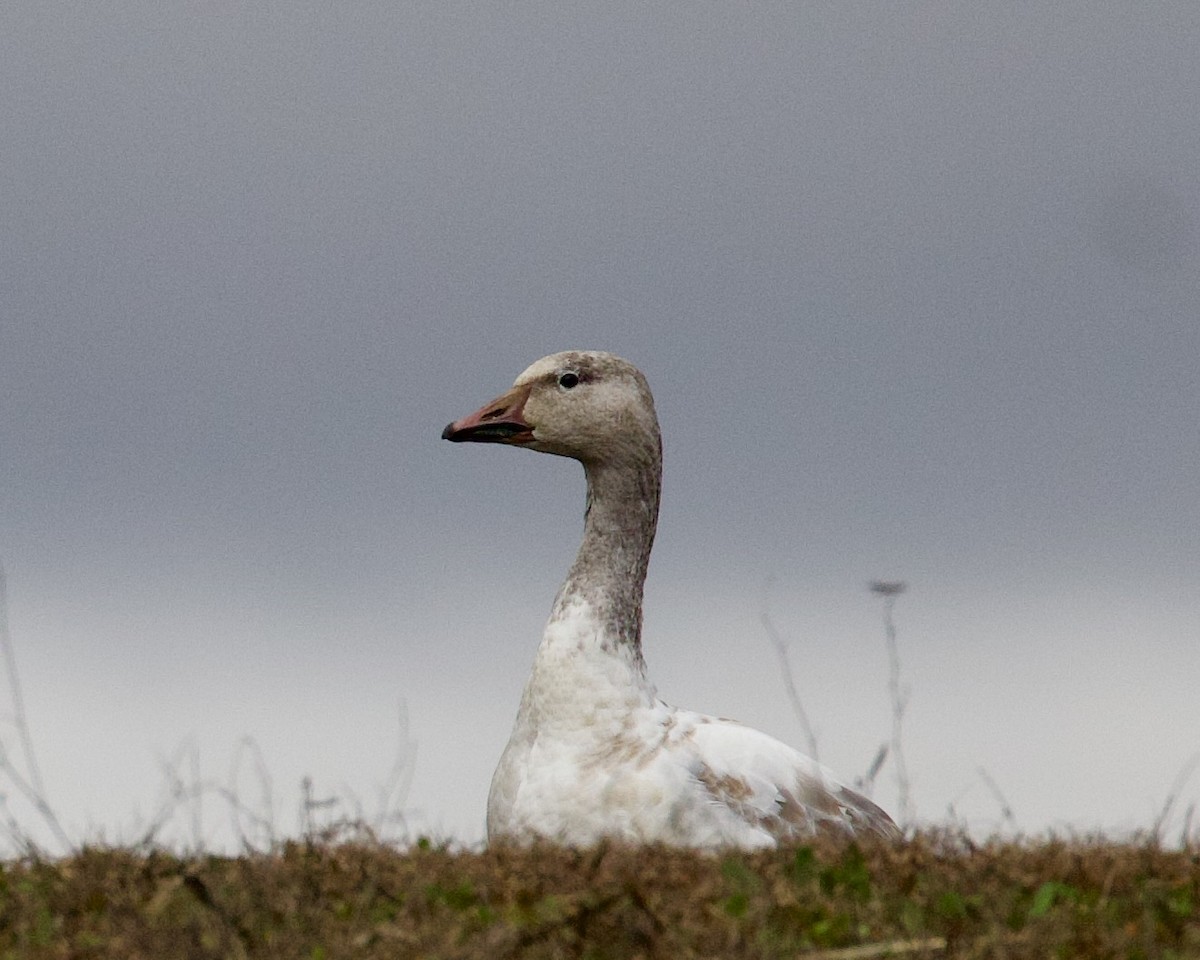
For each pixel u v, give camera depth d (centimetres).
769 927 1195
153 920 1193
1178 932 1193
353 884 1316
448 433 1816
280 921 1207
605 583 1722
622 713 1650
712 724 1672
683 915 1215
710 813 1570
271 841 1458
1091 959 1138
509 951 1148
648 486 1798
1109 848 1427
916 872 1353
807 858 1334
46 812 1416
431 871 1370
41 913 1213
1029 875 1338
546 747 1648
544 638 1698
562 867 1365
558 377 1806
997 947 1144
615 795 1588
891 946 1148
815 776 1645
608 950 1148
